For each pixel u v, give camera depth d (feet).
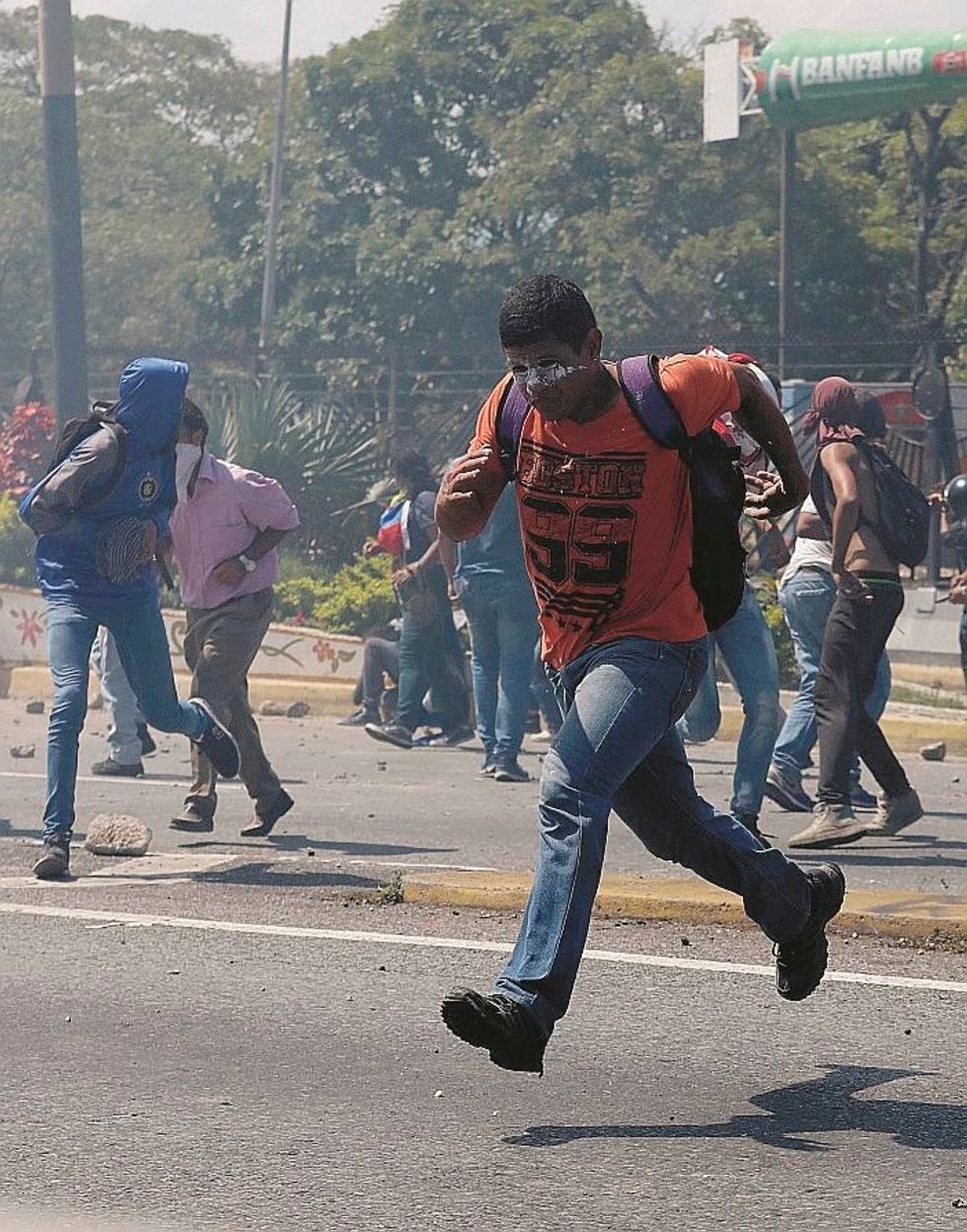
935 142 164.45
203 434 33.04
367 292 165.89
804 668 36.99
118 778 44.14
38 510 29.35
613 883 27.86
